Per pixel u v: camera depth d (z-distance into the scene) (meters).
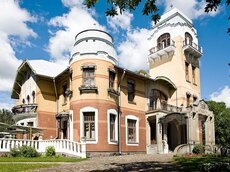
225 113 46.56
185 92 33.47
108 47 26.42
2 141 19.53
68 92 25.94
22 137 27.77
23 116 28.42
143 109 29.67
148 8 9.52
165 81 32.50
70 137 24.61
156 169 12.03
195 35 37.78
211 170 11.28
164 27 36.78
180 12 36.53
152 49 36.88
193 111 28.12
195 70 36.78
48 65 31.38
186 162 14.35
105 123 24.39
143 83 30.45
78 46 26.11
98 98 24.53
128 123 27.75
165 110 29.19
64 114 26.53
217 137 46.00
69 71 26.59
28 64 29.73
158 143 27.83
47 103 28.55
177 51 34.72
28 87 30.73
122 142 26.34
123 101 27.47
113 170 12.05
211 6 8.41
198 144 25.92
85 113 24.52
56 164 15.16
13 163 15.08
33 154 19.59
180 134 32.06
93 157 21.89
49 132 27.92
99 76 24.94
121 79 27.17
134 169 12.23
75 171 12.15
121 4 9.32
